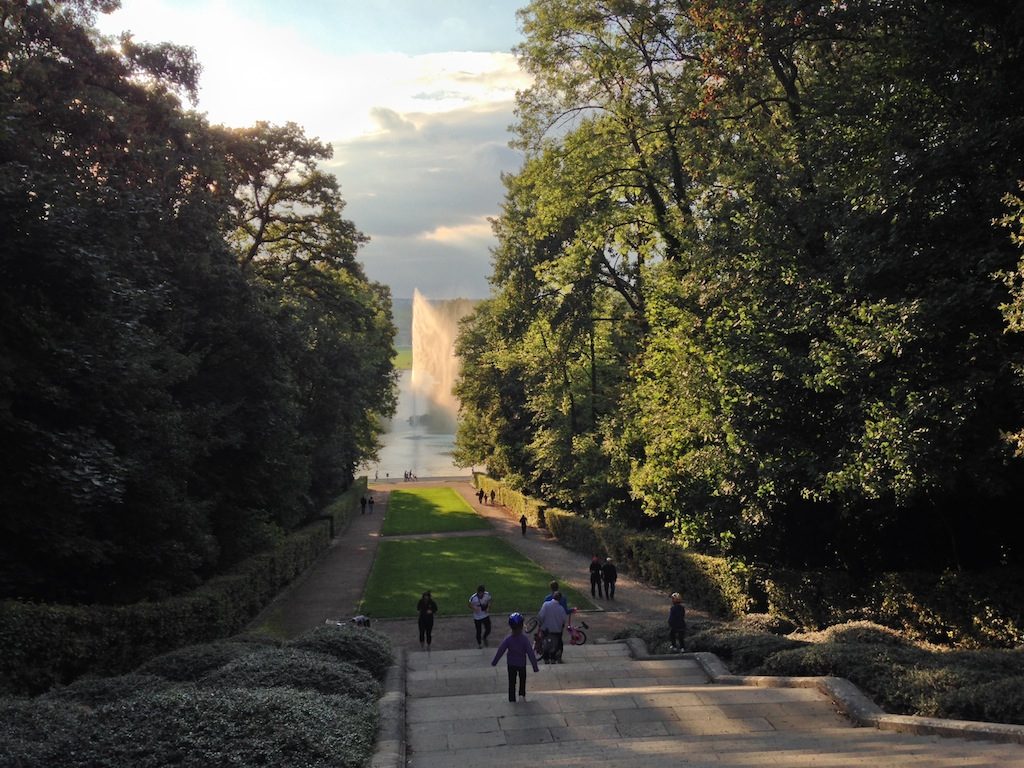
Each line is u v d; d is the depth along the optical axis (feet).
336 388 132.77
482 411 206.08
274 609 85.05
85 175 60.59
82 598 53.26
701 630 55.57
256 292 83.51
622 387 117.39
